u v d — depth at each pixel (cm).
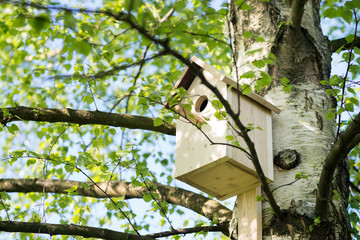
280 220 432
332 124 493
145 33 280
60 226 474
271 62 369
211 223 501
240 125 337
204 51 894
